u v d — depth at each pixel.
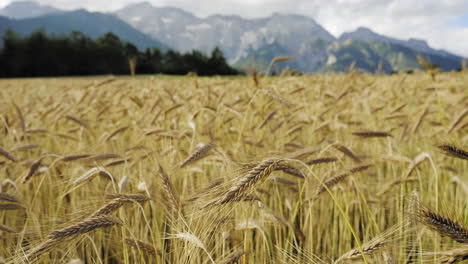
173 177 4.12
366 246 2.01
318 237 3.91
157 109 7.02
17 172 4.80
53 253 2.94
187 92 9.35
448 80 9.48
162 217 3.34
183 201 2.58
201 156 2.92
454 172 4.07
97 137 6.74
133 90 9.98
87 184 3.97
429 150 5.29
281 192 4.48
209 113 7.06
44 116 6.69
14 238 3.49
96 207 2.35
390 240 2.04
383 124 7.24
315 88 8.99
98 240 3.80
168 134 4.27
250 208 3.07
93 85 8.65
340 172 3.10
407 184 4.21
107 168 3.96
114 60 100.88
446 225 1.70
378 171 4.70
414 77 11.94
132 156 4.33
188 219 2.38
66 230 1.83
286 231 3.79
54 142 6.80
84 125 5.51
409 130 5.05
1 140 6.36
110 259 3.95
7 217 4.02
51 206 3.90
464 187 3.31
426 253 1.76
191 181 3.84
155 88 10.49
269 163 1.83
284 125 5.60
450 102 7.00
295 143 4.43
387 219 4.46
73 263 2.36
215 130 5.50
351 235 4.11
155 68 66.94
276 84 7.69
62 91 11.27
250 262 2.78
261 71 6.32
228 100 7.83
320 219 4.06
